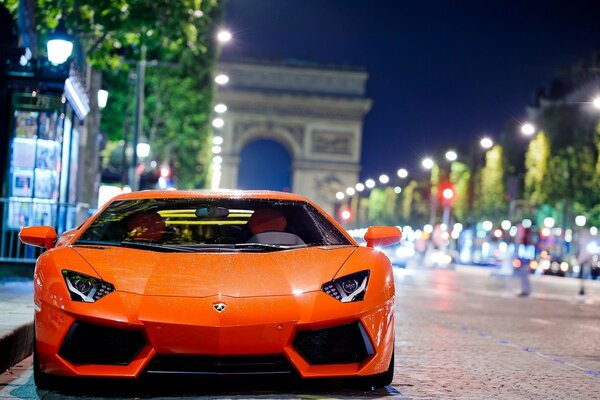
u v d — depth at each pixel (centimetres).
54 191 1731
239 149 10731
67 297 628
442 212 10112
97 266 649
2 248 1667
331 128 10494
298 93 10462
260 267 653
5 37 1822
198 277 634
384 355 651
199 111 5362
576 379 852
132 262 658
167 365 612
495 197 8394
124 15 1867
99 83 3117
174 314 604
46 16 1931
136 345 612
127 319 607
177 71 4869
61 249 692
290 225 790
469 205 9581
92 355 618
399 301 1966
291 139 10538
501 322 1516
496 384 793
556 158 6506
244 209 799
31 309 1021
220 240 777
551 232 7256
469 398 708
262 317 607
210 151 6162
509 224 7550
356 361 637
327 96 10419
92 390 675
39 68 1695
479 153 9719
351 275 653
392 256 4512
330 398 657
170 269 646
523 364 952
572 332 1383
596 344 1207
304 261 669
